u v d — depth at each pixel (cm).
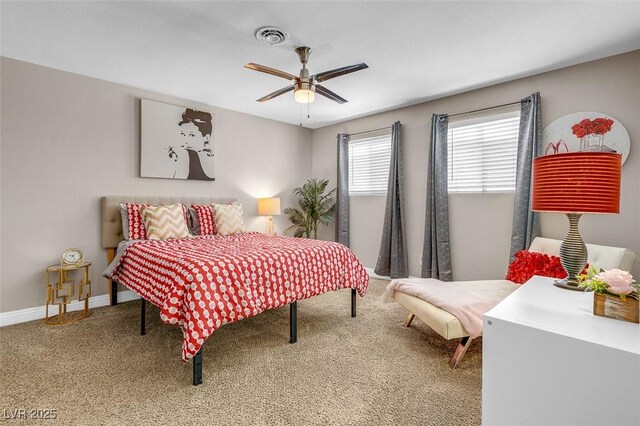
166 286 202
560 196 148
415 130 412
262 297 215
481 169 354
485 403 119
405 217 419
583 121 283
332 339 244
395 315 299
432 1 200
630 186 261
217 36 242
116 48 261
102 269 330
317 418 154
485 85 343
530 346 109
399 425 150
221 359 212
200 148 403
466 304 203
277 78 326
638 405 90
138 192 356
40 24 225
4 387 178
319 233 543
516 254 273
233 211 391
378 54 271
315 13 212
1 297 277
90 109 322
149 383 183
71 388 177
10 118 280
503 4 202
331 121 504
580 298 142
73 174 313
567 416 102
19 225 285
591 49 260
